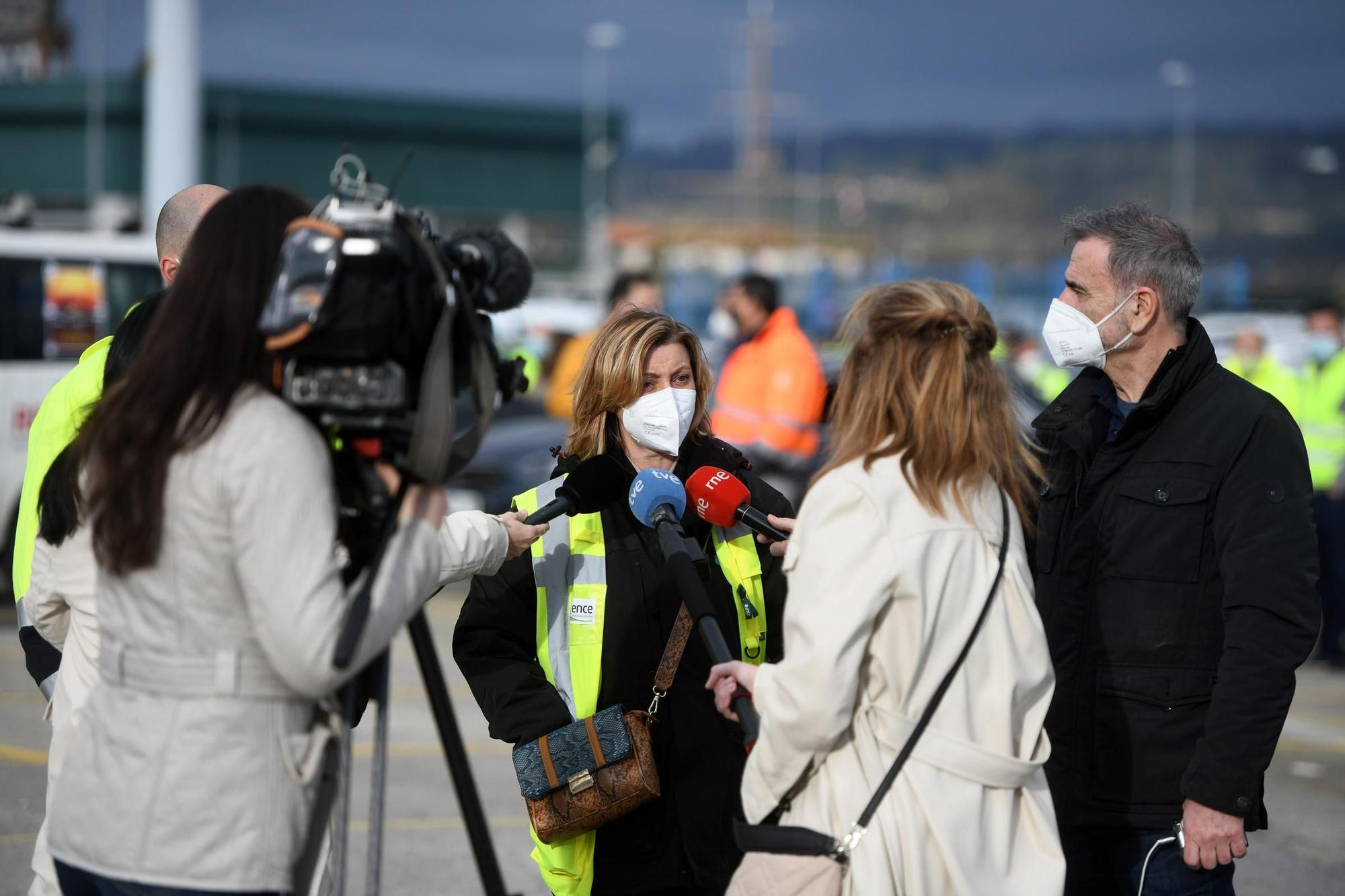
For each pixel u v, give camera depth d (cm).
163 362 589
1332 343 2833
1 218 2509
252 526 572
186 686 584
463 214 11675
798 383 2112
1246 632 734
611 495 828
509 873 1289
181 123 3947
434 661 627
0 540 2352
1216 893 763
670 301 10544
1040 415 841
